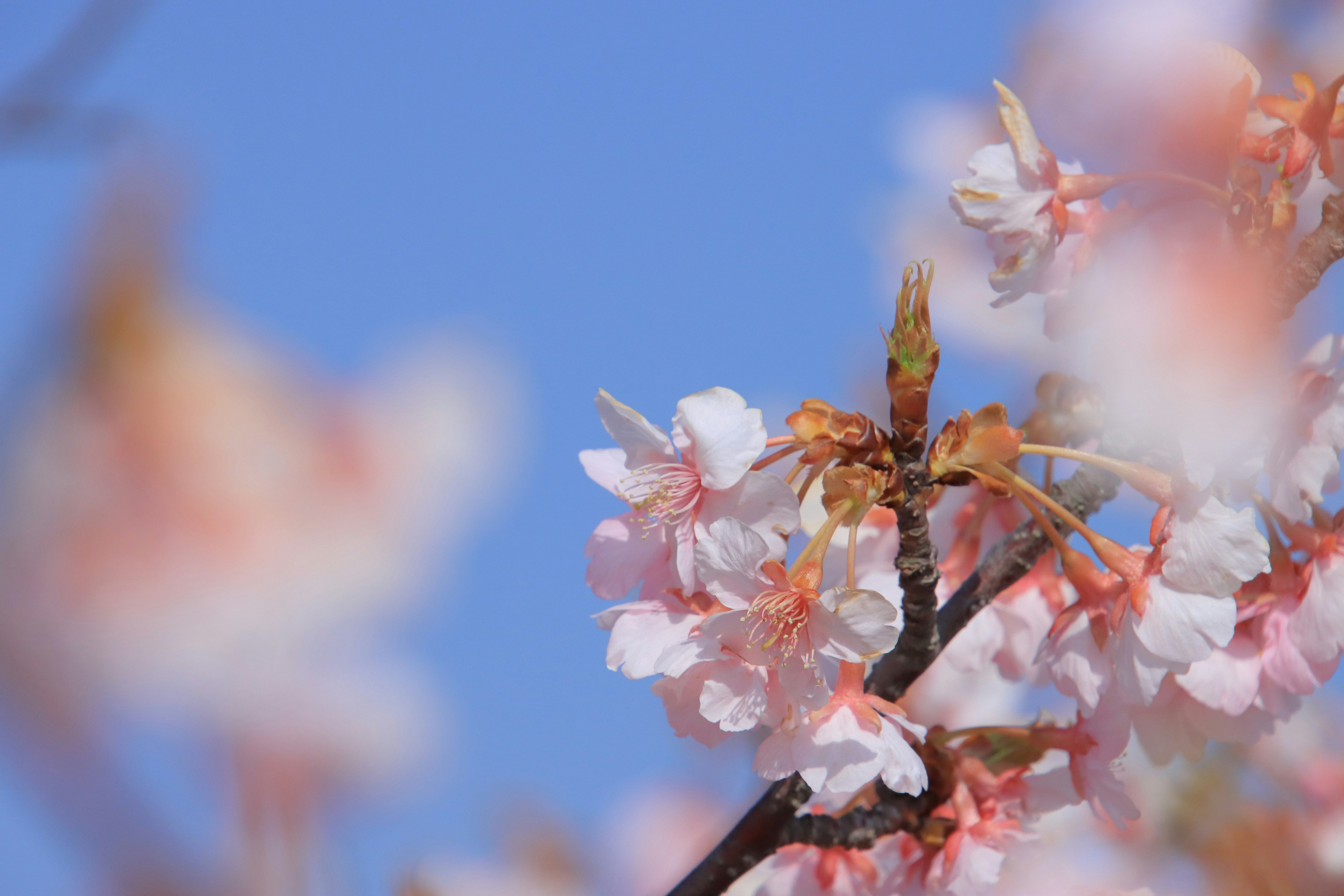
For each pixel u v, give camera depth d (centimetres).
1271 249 87
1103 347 87
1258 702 88
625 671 85
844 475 85
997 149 88
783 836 88
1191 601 85
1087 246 88
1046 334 88
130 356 48
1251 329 86
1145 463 87
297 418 48
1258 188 87
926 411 86
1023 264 88
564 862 87
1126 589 86
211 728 46
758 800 88
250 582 46
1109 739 88
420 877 82
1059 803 88
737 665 85
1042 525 87
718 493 86
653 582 86
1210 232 87
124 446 47
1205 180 88
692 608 86
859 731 85
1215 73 88
